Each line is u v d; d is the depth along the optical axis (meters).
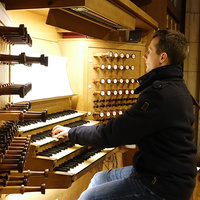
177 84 1.67
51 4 2.14
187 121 1.61
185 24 5.24
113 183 1.70
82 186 2.99
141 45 3.58
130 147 3.52
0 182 1.33
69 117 2.62
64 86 2.89
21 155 1.31
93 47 3.14
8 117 1.31
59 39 3.14
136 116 1.59
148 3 4.09
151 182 1.56
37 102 2.45
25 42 1.60
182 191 1.53
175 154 1.57
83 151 2.46
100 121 3.26
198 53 5.24
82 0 2.07
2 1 2.18
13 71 2.17
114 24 2.86
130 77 3.53
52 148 2.16
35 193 2.15
